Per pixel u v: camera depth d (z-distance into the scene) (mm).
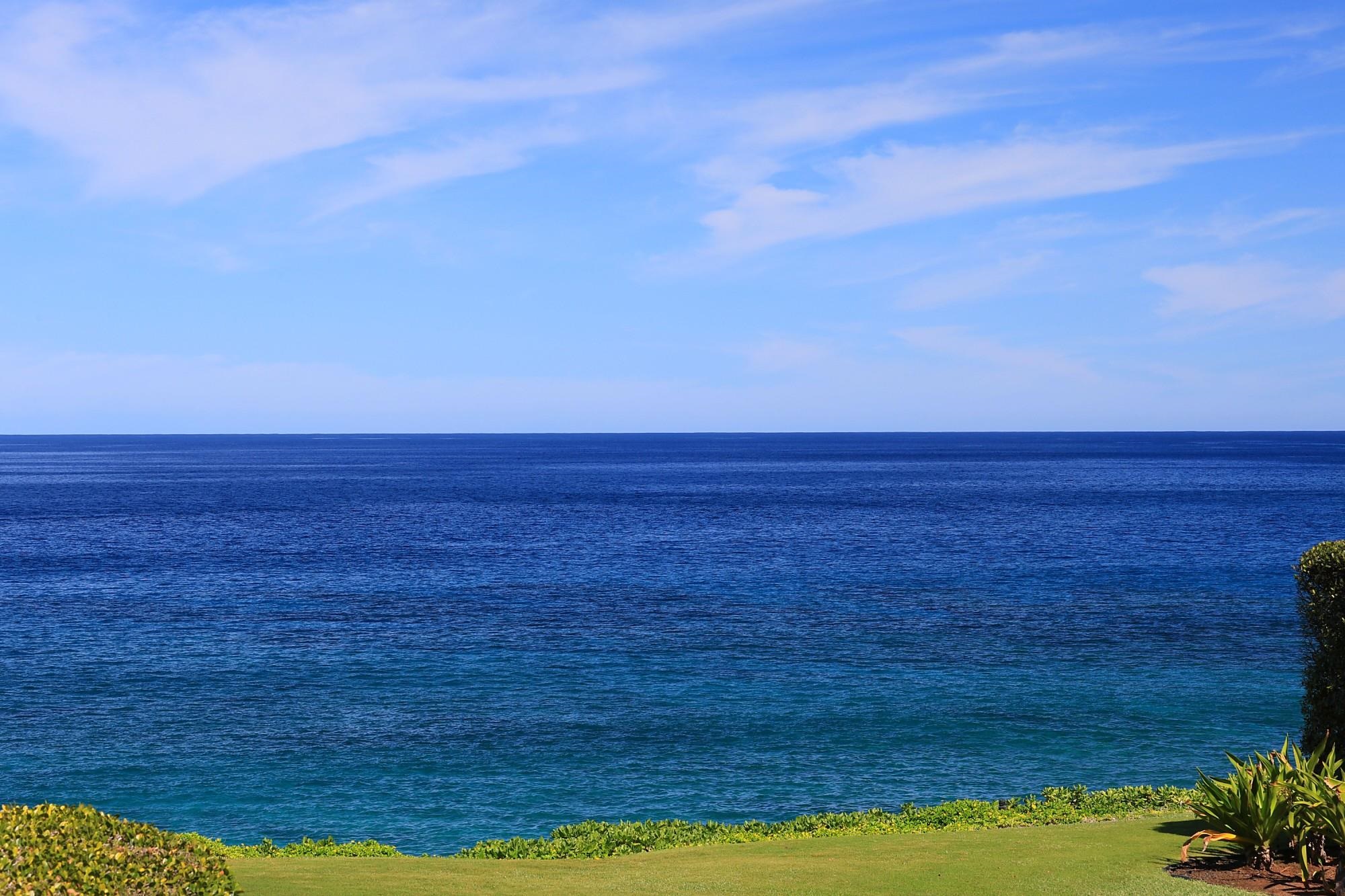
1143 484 165625
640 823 17906
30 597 55375
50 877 8078
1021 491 150500
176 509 122000
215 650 41000
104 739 28672
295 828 22219
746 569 66312
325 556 74875
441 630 45094
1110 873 12211
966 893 11711
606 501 133125
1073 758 26188
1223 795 12492
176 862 9000
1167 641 41281
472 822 22453
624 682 35062
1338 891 10836
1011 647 40219
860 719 30078
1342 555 13922
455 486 172625
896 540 83375
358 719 30688
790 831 17266
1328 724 14133
